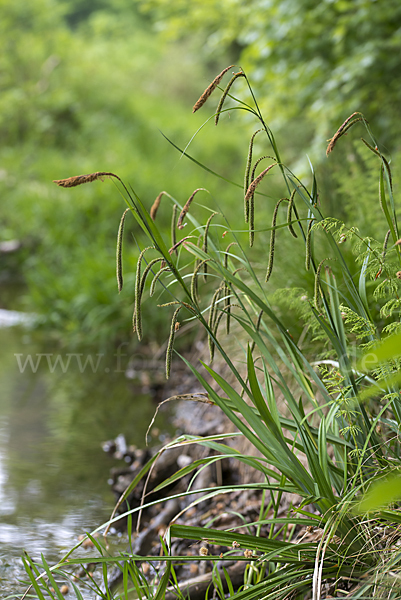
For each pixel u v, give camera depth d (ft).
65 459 10.93
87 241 23.89
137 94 50.57
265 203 14.94
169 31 22.25
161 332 17.29
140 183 27.48
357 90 17.65
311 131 21.42
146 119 43.75
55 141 39.88
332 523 5.55
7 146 38.40
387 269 5.91
